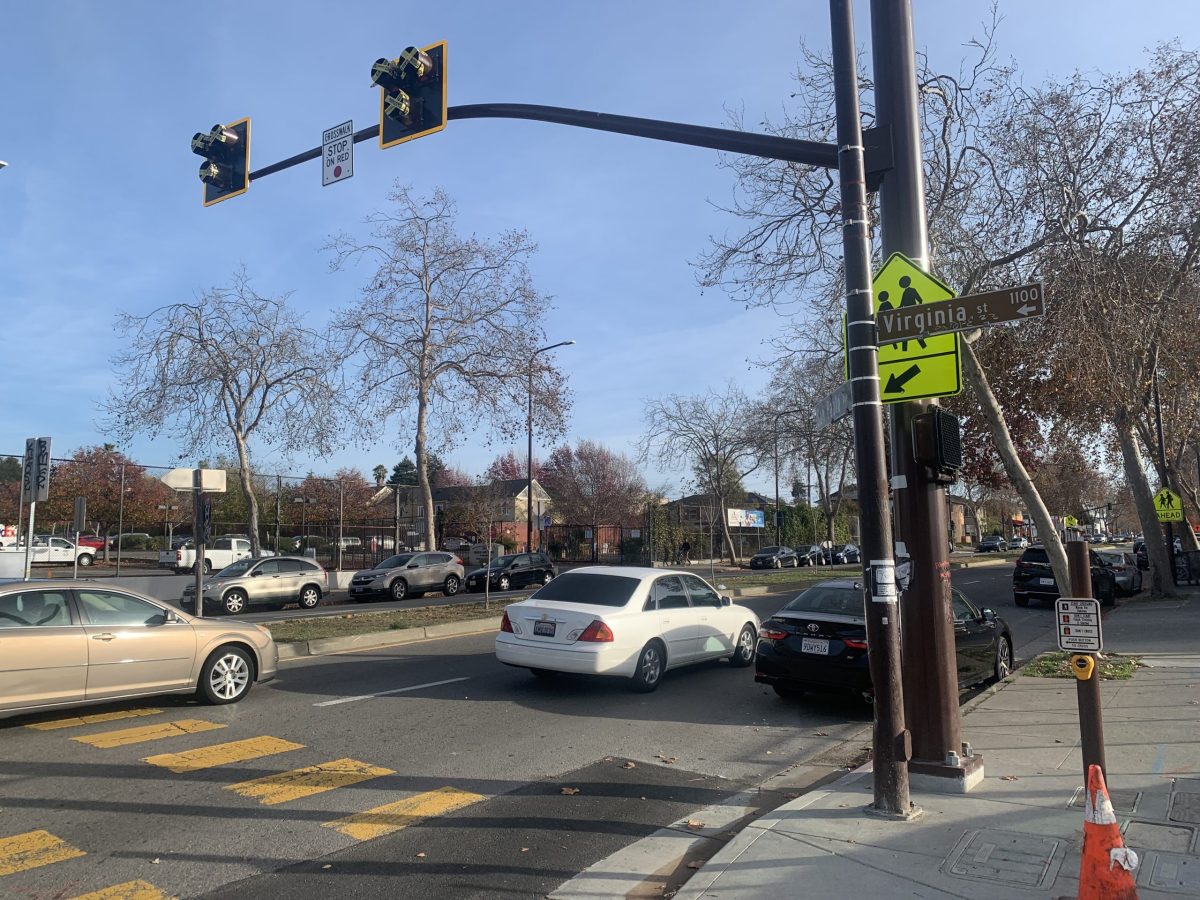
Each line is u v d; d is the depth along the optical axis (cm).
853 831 521
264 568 2303
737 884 454
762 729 875
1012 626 1808
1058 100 1115
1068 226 1064
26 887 465
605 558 5153
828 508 5250
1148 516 2267
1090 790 390
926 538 624
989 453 1973
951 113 1128
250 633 970
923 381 623
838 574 3591
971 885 442
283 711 914
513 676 1140
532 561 3091
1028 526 11425
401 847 531
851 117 580
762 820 549
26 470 1848
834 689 917
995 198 1148
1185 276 1177
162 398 2697
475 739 804
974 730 778
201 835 545
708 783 688
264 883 475
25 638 795
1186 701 876
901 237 652
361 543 3622
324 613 2172
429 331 2744
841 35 586
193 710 914
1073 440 1742
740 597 2544
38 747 757
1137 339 1058
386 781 668
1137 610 1936
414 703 962
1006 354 1440
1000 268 1153
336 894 461
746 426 4038
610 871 498
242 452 2858
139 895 456
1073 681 1011
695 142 725
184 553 3572
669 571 1153
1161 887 433
